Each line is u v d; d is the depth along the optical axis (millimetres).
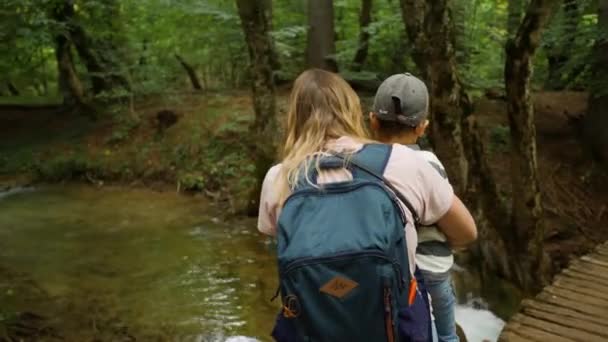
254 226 8344
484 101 10766
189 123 11586
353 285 1393
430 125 5688
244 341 4980
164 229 8289
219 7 11688
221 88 14109
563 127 9719
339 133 1668
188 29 12992
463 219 1732
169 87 13648
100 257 7105
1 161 11844
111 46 12734
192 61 14570
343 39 13727
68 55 12797
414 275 1622
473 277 5984
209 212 9109
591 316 3842
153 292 6051
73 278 6402
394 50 11422
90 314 5457
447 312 1988
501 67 10812
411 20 5578
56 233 8109
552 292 4266
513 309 5758
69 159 11414
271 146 8109
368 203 1459
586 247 7234
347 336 1411
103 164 11266
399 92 1837
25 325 5109
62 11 12164
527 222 5941
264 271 6660
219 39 13094
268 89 7934
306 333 1435
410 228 1562
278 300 5871
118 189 10641
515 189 5953
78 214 9086
